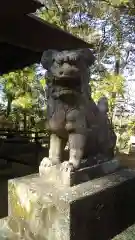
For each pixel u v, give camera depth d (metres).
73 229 1.41
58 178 1.67
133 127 6.79
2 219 1.81
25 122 6.66
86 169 1.71
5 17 2.67
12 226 1.71
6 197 2.87
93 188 1.60
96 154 1.90
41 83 5.68
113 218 1.71
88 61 1.65
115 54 6.85
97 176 1.80
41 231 1.52
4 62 4.80
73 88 1.59
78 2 6.40
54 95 1.60
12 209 1.73
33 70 6.31
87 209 1.49
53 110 1.65
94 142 1.84
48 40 3.40
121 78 5.84
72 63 1.52
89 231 1.52
